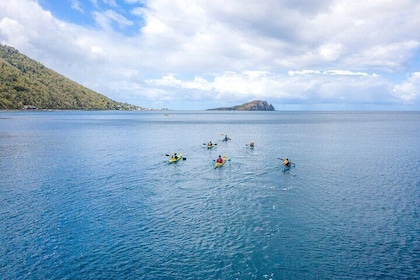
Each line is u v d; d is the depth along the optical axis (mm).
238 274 21562
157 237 26609
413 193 37875
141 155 64875
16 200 35438
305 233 27266
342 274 21422
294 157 62625
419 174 47531
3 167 52281
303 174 47719
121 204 34281
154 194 37812
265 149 73938
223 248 24828
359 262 22750
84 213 31672
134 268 22188
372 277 21047
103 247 24953
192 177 45969
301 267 22281
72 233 27250
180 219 30250
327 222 29484
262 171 49750
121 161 58125
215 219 30219
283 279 21000
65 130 120312
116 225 28875
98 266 22391
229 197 36656
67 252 24203
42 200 35469
